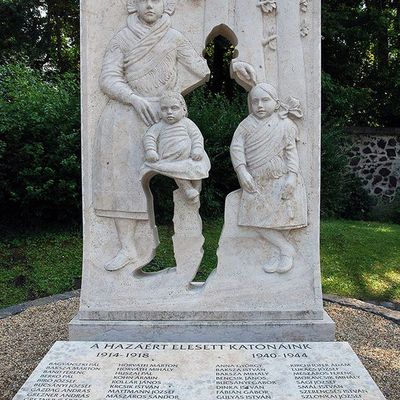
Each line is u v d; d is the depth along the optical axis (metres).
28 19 11.66
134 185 3.11
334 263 6.48
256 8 3.13
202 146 3.11
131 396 2.18
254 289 3.13
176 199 3.19
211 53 10.53
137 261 3.18
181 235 3.19
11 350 3.42
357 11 12.57
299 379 2.31
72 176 6.96
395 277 6.16
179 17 3.14
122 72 3.10
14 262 6.51
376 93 13.17
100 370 2.39
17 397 2.17
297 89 3.11
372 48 13.23
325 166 9.77
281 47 3.12
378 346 3.50
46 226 7.26
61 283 6.04
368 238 7.60
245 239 3.18
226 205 3.19
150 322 3.06
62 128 6.93
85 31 3.10
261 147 3.09
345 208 10.88
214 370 2.39
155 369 2.40
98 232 3.17
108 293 3.14
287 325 3.03
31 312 4.23
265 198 3.11
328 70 12.54
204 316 3.09
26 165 6.89
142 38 3.07
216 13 3.14
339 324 3.94
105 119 3.11
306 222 3.13
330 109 11.15
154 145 3.05
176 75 3.13
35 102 7.00
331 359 2.50
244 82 3.16
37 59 11.91
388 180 11.27
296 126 3.13
